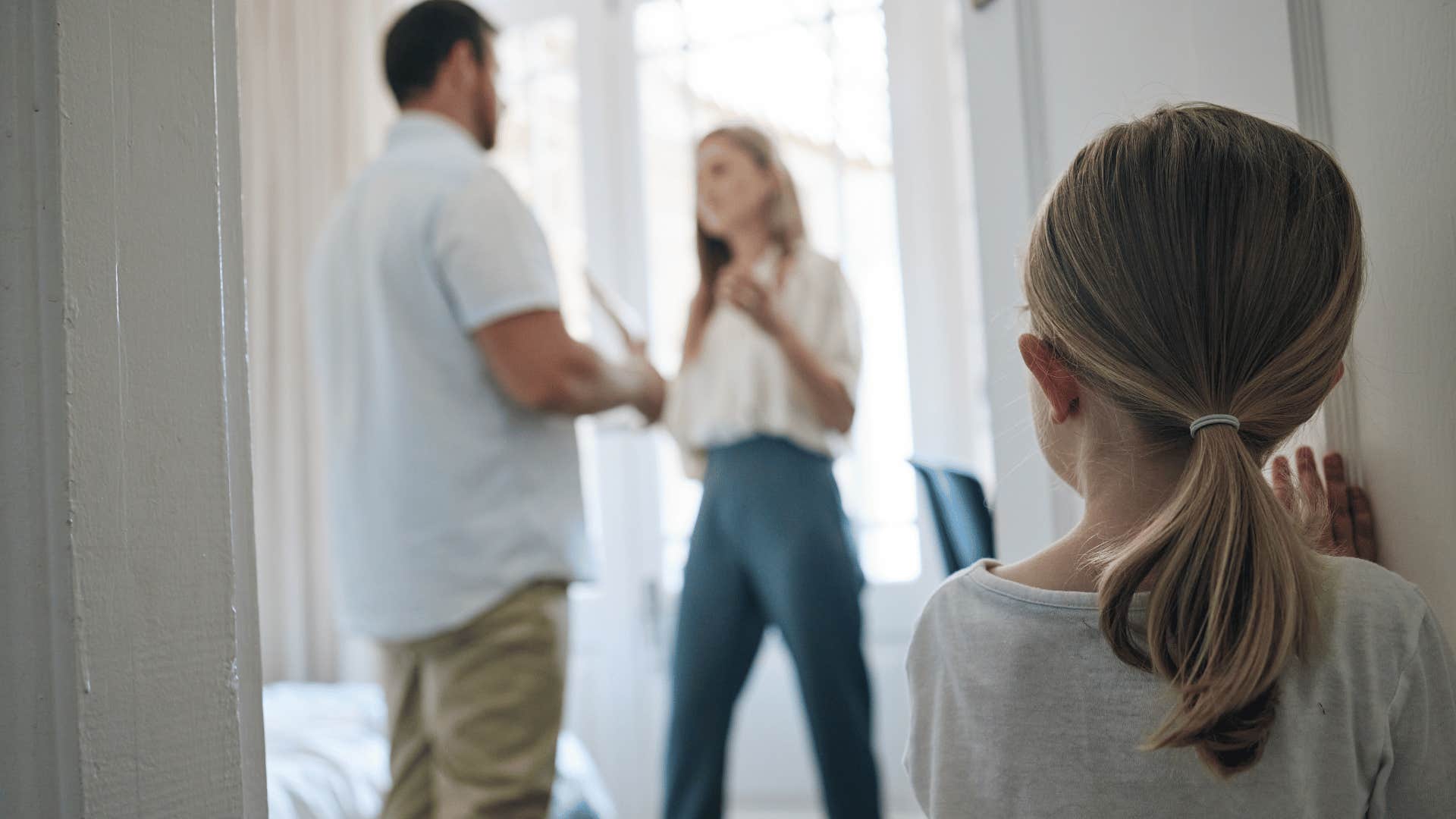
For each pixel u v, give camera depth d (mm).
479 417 1568
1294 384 642
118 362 662
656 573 2973
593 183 3059
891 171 2791
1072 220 692
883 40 2803
